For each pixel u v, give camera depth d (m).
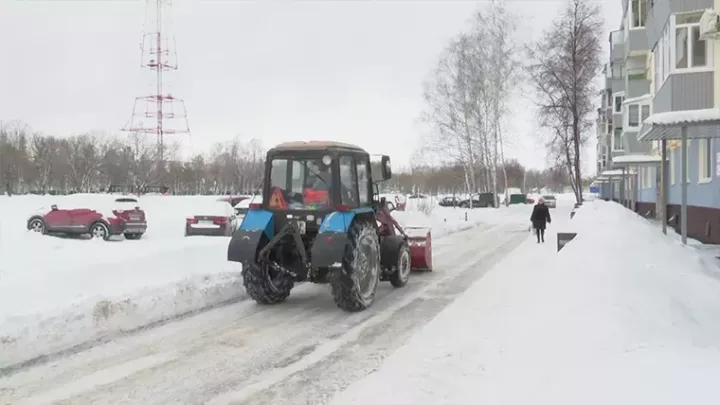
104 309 6.35
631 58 27.14
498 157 40.44
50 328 5.72
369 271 7.86
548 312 6.07
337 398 4.43
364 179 8.95
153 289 7.23
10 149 48.31
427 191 65.12
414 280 10.19
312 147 8.11
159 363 5.29
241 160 66.31
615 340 4.81
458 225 25.17
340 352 5.67
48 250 11.60
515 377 4.54
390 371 5.00
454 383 4.62
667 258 9.44
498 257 13.62
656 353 4.39
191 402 4.39
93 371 5.04
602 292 6.23
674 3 13.73
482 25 37.44
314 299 8.41
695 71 13.48
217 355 5.55
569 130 33.75
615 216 14.10
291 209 8.06
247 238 7.69
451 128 39.12
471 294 8.54
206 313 7.38
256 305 7.92
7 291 6.14
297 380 4.86
